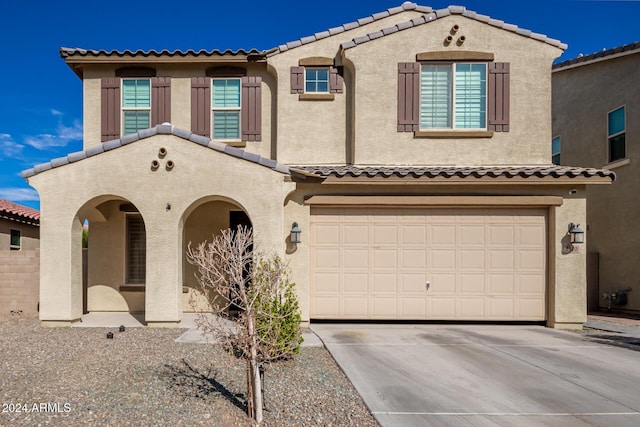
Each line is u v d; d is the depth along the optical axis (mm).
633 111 14078
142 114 13008
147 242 10125
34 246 19406
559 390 6258
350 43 12305
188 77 13031
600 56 15102
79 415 5172
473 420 5199
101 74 12984
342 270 11031
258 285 5715
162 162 10234
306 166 12195
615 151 14844
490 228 11117
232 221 12398
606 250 14875
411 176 10438
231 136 13102
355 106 12336
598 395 6082
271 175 10211
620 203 14367
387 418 5207
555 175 10375
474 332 10156
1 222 16828
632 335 10031
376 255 11078
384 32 12336
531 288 11016
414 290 11062
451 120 12391
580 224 10820
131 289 12336
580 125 16406
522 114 12297
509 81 12305
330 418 5207
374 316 11016
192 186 10195
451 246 11117
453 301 11062
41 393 5848
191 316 11352
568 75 17047
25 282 12406
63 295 10227
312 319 11133
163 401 5609
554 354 8203
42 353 7809
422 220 11133
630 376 6918
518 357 7961
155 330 9758
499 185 10898
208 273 6086
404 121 12281
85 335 9273
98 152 10172
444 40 12336
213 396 5801
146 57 12539
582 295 10734
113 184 10195
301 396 5883
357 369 7086
